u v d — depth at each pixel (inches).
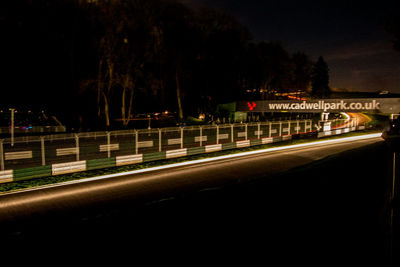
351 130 1526.8
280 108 1493.6
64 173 650.8
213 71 2129.7
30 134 1283.2
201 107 2383.1
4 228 370.3
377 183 443.2
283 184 462.3
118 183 588.4
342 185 449.1
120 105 2385.6
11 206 451.2
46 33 1272.1
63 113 1530.5
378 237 263.1
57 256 246.5
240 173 676.7
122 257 245.8
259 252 253.1
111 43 1379.2
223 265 233.1
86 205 457.7
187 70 1915.6
